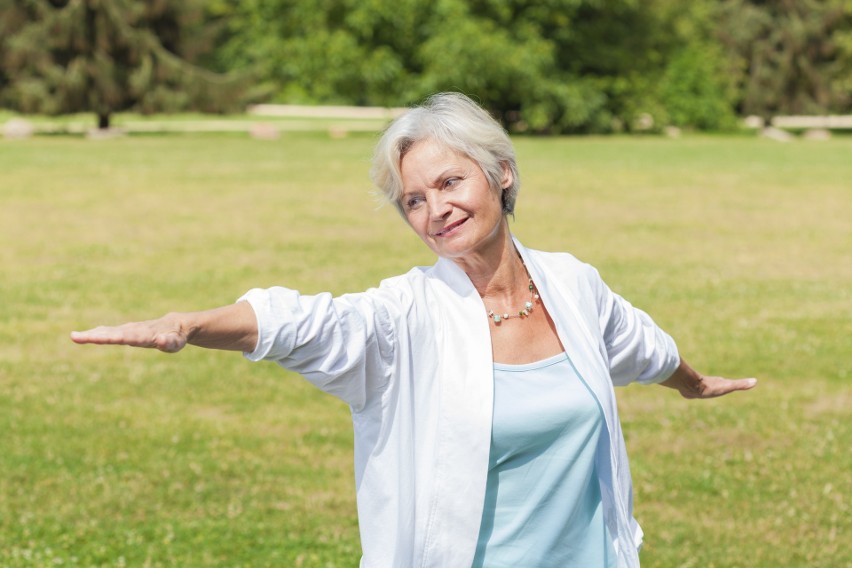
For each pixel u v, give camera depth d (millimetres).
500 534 3182
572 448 3184
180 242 19531
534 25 50469
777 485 7973
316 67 49750
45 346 12250
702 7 58062
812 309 14469
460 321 3184
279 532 7090
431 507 3086
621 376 3719
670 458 8578
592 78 53469
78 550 6715
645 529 7133
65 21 46438
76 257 17953
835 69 60438
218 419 9688
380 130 3340
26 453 8594
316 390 10688
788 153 41344
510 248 3342
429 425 3115
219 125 58875
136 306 14320
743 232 21406
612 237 20562
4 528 7059
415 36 50156
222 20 52594
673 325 13344
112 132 48281
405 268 17094
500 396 3160
